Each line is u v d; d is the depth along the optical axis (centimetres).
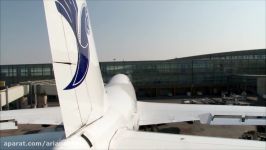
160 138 657
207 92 4841
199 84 4747
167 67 4700
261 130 1945
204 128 2144
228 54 6041
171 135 677
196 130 2080
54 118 1305
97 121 670
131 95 1504
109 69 4697
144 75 4709
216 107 1575
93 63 647
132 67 4700
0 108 2300
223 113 1455
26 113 1383
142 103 1798
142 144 628
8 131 2088
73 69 521
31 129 2147
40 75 4588
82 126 574
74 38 523
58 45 464
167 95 4688
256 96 4075
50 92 3325
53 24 447
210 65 4750
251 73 5016
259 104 3241
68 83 507
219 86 4822
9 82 4522
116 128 731
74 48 523
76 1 531
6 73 4506
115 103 1066
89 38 614
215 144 600
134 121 1173
